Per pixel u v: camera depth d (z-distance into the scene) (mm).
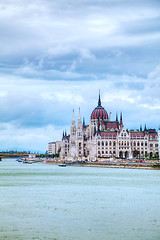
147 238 86500
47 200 130500
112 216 106062
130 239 85688
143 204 123750
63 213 109500
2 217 104312
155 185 177500
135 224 97688
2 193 147125
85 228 93812
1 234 88812
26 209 114688
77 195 142625
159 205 122062
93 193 148375
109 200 131375
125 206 120125
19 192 150250
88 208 116750
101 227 94750
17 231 91125
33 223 98250
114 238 86375
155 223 98750
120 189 161500
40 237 86625
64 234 88938
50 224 97375
